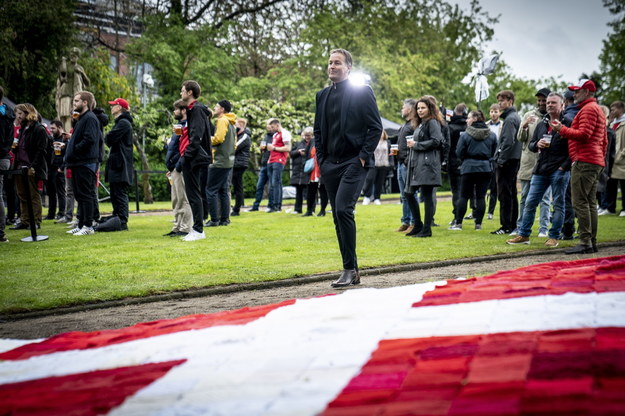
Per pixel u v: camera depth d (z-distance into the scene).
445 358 2.77
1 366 3.61
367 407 2.36
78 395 2.88
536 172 8.73
